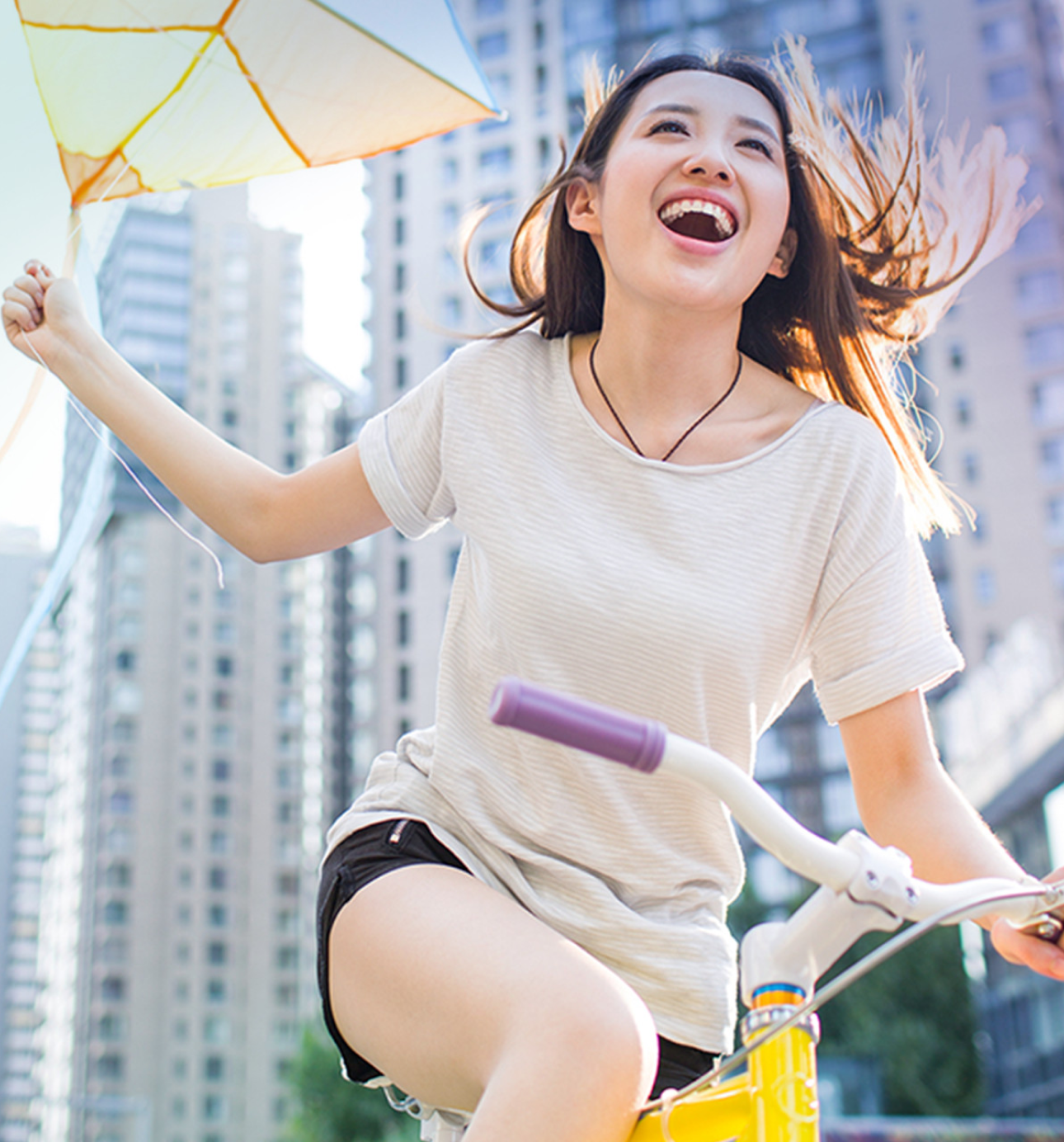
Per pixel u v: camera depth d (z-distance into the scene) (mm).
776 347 1550
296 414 61031
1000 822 34031
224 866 56844
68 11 1581
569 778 1287
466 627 1390
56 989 54938
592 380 1396
